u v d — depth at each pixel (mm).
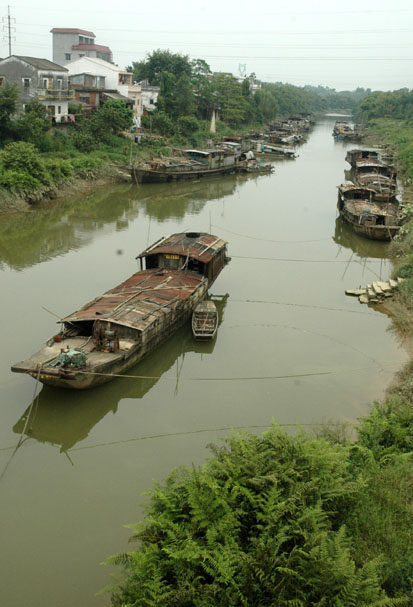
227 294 21922
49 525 10078
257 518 8062
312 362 16531
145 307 16609
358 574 6941
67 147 45281
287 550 7758
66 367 13383
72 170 40281
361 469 9688
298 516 8047
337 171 57719
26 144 35875
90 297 20391
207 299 21344
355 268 25609
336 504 8609
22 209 33125
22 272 23156
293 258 26938
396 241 27953
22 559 9336
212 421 13477
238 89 92938
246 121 97438
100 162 44344
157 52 80750
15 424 13156
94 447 12445
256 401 14391
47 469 11672
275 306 20812
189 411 13914
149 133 62188
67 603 8531
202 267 21312
